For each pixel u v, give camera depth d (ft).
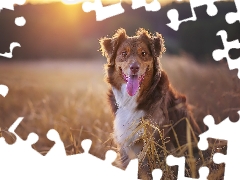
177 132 5.58
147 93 5.51
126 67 5.46
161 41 5.59
